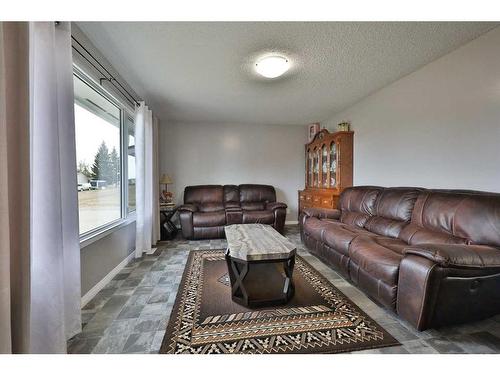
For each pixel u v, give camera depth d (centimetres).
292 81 279
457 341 134
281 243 200
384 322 154
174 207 432
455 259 127
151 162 319
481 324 149
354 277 201
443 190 202
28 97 97
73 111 141
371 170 327
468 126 200
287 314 164
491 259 132
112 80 228
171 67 239
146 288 206
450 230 173
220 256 296
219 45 199
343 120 395
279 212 410
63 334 120
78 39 172
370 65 238
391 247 190
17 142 93
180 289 204
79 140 195
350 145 367
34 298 115
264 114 425
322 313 165
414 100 254
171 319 158
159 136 461
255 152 502
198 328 148
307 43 197
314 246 283
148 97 329
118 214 279
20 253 93
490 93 184
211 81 276
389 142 292
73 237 142
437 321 136
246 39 190
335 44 199
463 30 180
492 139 184
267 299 177
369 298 187
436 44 200
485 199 158
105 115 243
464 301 136
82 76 188
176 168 475
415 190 228
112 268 231
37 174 115
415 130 253
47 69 117
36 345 115
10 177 92
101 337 140
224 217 389
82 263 179
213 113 418
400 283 148
